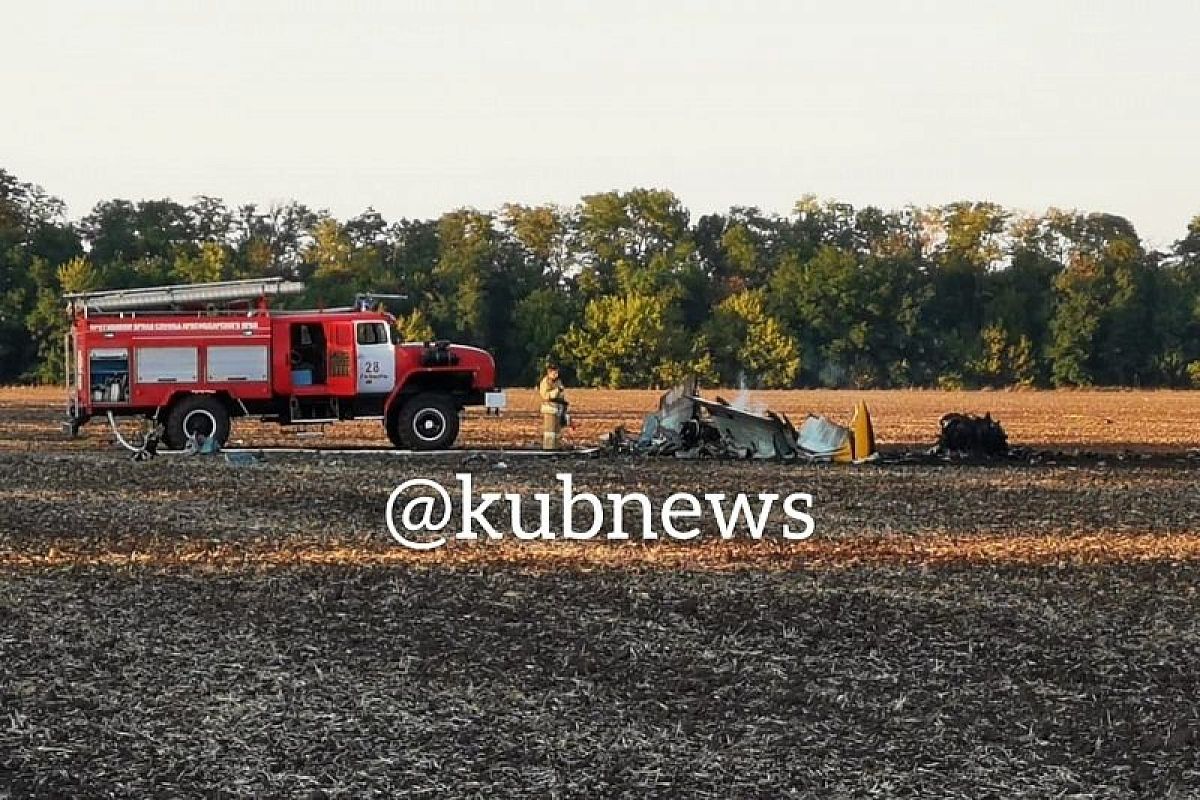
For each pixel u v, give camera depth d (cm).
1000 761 2008
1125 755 2041
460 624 2811
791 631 2761
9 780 1905
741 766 1980
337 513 4425
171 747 2036
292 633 2725
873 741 2091
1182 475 5844
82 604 2986
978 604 3036
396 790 1883
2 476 5509
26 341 19750
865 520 4338
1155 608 3011
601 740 2083
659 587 3200
